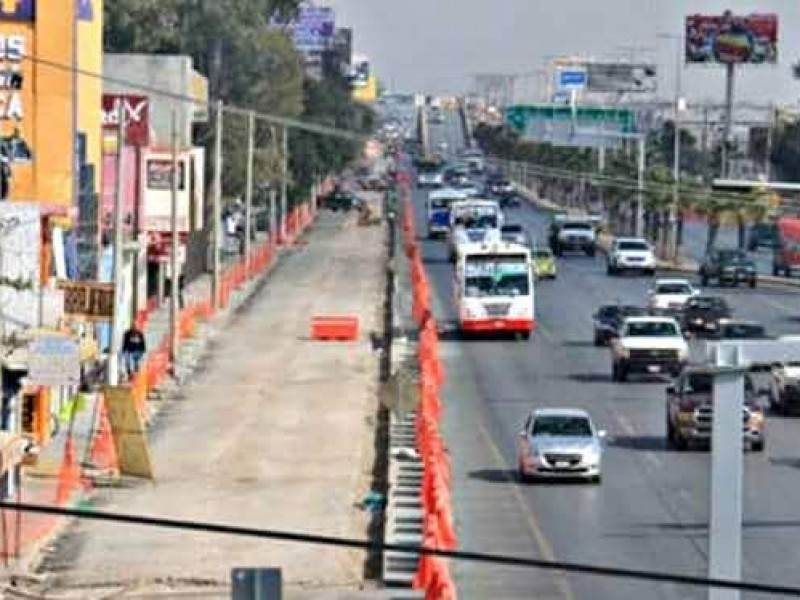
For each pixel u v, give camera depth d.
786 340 43.91
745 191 135.62
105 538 73.88
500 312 140.62
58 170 117.06
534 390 115.88
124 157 130.38
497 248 142.62
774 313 161.12
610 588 64.38
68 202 115.75
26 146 117.06
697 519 77.06
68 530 75.38
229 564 69.69
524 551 70.31
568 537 73.31
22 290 85.88
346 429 100.38
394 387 95.31
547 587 64.44
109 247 133.00
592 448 85.62
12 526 73.38
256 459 91.38
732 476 41.09
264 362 126.88
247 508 79.88
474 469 89.19
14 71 117.19
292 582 66.69
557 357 132.00
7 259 85.44
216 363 126.00
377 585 66.19
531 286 142.25
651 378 119.31
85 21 126.44
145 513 78.25
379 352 133.62
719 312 139.75
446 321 150.88
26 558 69.31
